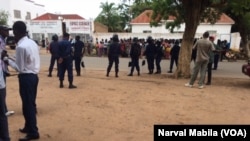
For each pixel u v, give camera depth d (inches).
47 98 377.7
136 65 614.9
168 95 402.9
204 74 459.2
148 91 429.4
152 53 645.3
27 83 226.7
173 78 581.6
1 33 266.1
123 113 313.0
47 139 237.5
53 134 249.1
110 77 579.5
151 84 494.0
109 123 279.9
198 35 1417.3
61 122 281.4
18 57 223.1
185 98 386.3
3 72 228.5
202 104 356.5
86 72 661.3
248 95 416.2
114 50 574.9
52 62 569.3
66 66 442.9
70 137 243.0
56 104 347.9
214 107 343.6
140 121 286.8
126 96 394.0
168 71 713.6
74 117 297.6
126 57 1115.9
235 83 532.4
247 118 301.0
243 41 1193.4
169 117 300.5
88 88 447.5
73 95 396.2
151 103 357.1
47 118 293.1
